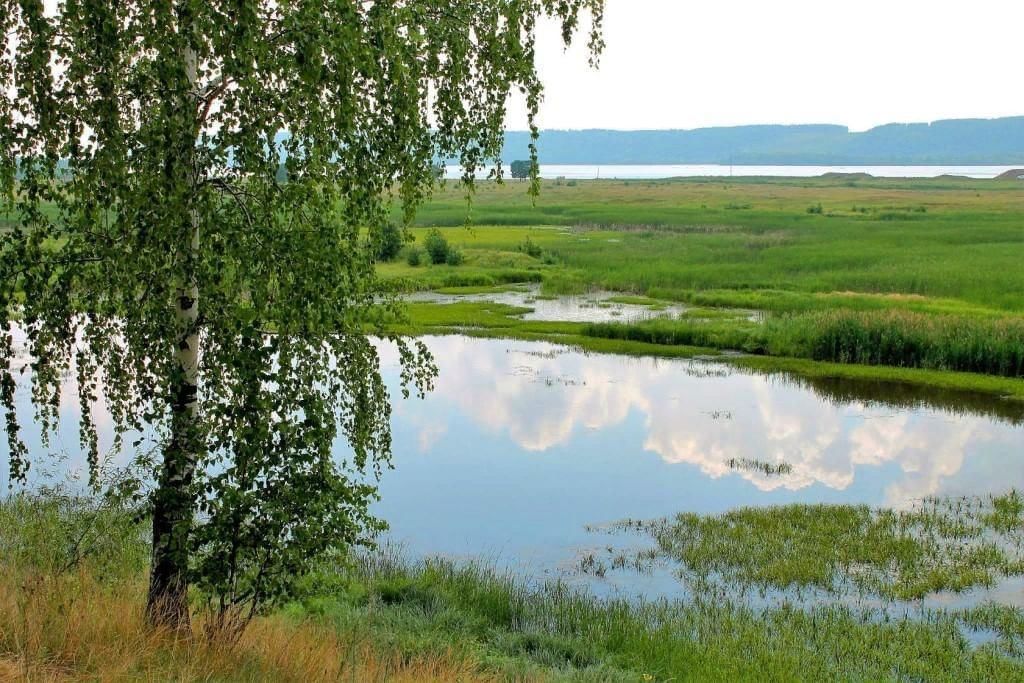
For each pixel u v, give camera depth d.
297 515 7.91
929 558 15.44
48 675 6.62
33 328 7.46
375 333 8.55
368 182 7.53
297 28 6.61
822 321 35.97
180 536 7.65
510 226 102.44
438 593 12.91
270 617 10.41
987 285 49.59
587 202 147.38
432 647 10.41
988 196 166.50
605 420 25.78
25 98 6.79
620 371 32.94
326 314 7.29
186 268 6.93
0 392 7.50
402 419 25.50
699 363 34.59
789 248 73.25
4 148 6.94
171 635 7.88
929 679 11.02
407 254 67.00
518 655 11.08
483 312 45.94
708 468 21.31
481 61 8.31
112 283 7.23
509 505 18.45
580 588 14.23
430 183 8.37
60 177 7.18
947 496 19.27
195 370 8.07
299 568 8.00
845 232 90.00
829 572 14.87
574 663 10.98
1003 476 20.73
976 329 33.28
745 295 49.94
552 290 54.62
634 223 105.50
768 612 13.20
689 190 192.75
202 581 7.99
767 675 10.77
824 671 11.02
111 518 10.74
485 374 32.03
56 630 7.46
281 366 7.33
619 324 39.91
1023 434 24.73
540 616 12.58
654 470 21.03
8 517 13.60
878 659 11.59
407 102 7.36
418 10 7.69
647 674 10.61
